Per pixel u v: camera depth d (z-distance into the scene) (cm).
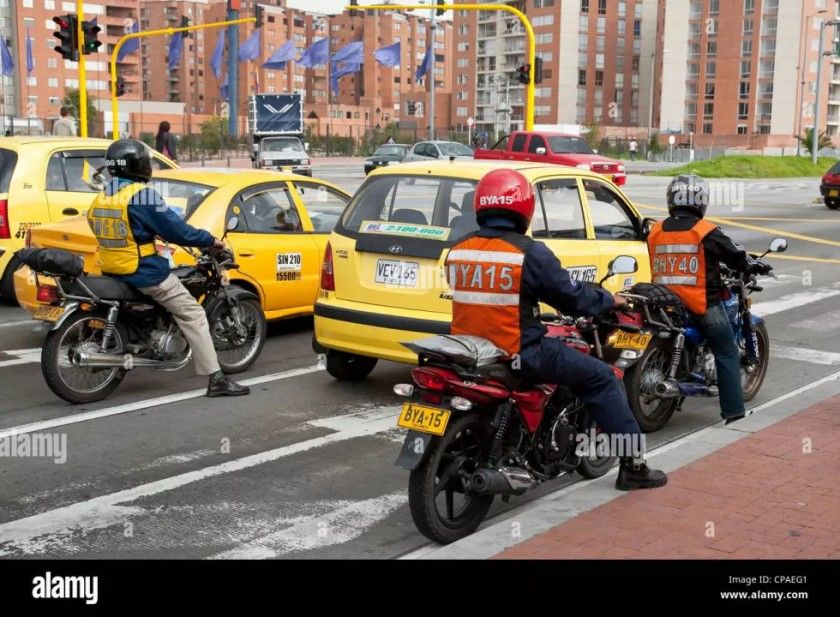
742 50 11306
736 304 672
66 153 1100
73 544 462
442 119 14225
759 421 643
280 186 922
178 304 706
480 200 454
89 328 711
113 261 687
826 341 975
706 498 491
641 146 8781
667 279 629
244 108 14538
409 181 709
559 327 492
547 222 714
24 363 835
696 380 648
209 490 538
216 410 701
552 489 545
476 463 466
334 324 710
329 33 16288
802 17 10838
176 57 4638
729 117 11512
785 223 2223
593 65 12556
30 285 827
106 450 604
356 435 645
